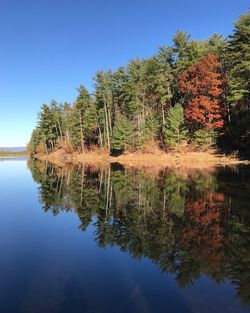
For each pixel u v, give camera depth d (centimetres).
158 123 5341
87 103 6900
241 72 3641
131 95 5762
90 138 7494
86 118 6738
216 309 561
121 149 5778
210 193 1697
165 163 4069
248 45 3500
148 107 5747
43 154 9606
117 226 1141
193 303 583
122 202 1585
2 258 840
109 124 6575
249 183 1991
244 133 3759
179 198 1602
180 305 576
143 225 1137
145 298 605
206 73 4247
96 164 4772
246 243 908
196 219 1185
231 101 4150
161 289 641
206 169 3003
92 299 602
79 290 643
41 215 1367
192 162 3853
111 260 808
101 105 6550
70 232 1086
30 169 4341
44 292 634
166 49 5112
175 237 980
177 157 4350
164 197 1653
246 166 3070
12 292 636
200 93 4416
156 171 3075
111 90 6275
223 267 745
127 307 570
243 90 3584
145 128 5281
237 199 1520
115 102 6469
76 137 7306
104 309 564
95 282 679
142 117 5700
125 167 3825
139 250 874
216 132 4203
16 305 582
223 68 4509
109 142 6219
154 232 1043
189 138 4647
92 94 6394
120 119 5762
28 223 1230
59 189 2164
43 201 1712
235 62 3844
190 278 690
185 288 643
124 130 5547
